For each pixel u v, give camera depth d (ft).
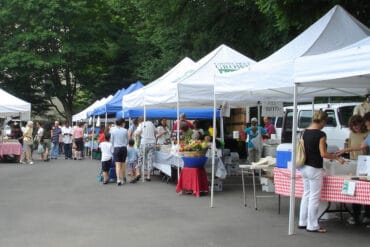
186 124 50.67
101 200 37.68
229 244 23.80
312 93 37.73
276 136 60.44
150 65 104.06
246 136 59.41
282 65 27.71
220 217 30.63
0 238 25.20
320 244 23.66
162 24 86.38
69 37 132.98
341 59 23.06
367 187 24.32
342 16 32.73
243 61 45.09
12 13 130.31
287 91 36.37
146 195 40.34
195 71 43.34
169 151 47.73
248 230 26.84
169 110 75.66
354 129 30.60
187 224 28.53
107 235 25.81
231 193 41.24
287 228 27.32
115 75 140.15
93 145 90.89
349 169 27.61
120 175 47.75
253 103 51.21
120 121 47.93
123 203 36.22
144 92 50.85
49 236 25.61
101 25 134.31
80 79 143.54
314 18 42.96
